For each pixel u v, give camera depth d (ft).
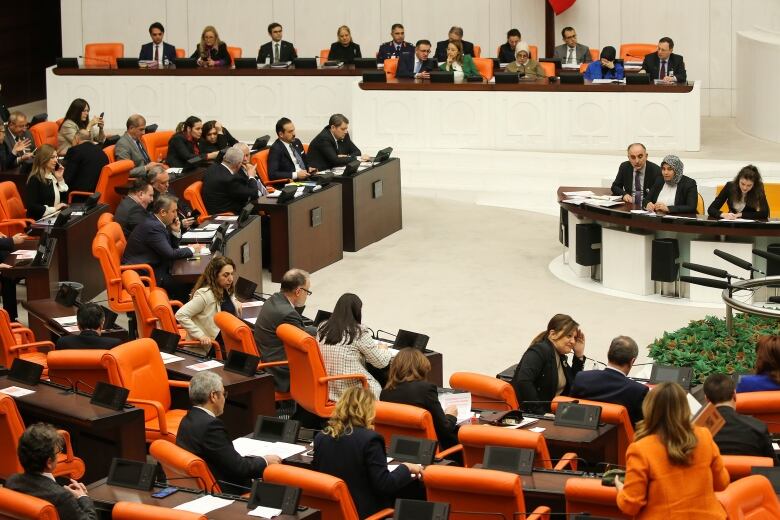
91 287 37.60
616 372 22.36
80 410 22.07
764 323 27.68
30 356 27.40
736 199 37.06
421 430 20.48
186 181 44.01
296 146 44.50
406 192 53.06
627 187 39.91
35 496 17.93
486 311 36.86
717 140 56.03
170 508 16.19
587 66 55.16
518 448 18.49
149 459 23.62
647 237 37.78
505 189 51.75
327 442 19.25
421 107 53.21
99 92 58.23
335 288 39.45
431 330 35.06
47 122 48.93
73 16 68.18
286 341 25.35
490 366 31.96
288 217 39.52
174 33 68.03
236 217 38.91
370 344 25.73
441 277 40.68
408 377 22.26
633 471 15.07
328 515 17.88
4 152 44.34
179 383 24.52
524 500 17.75
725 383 19.61
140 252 33.30
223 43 59.21
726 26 62.90
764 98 55.98
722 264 36.73
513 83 52.31
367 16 66.90
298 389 25.75
